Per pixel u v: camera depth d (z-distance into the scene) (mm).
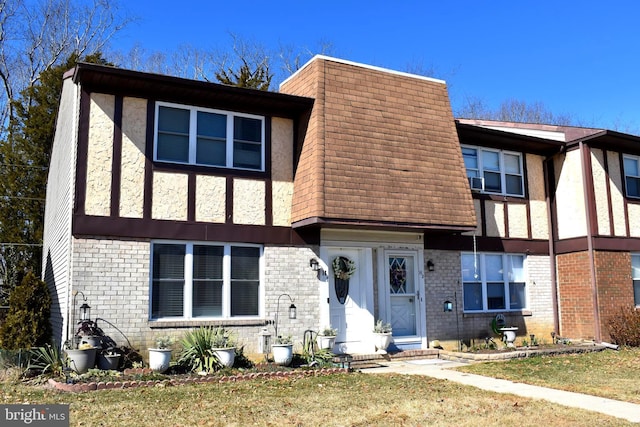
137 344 11141
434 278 14703
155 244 11656
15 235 21125
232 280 12273
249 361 11578
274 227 12711
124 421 7227
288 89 14383
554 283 16625
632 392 9523
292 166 13148
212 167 12297
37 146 21938
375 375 11000
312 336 12727
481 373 11414
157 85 11625
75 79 11352
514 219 16312
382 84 13609
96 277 10977
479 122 17250
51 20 28453
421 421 7441
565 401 8781
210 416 7539
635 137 16391
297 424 7215
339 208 12094
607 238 16188
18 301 12469
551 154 17062
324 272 13109
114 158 11391
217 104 12531
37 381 9969
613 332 15617
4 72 27078
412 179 13242
